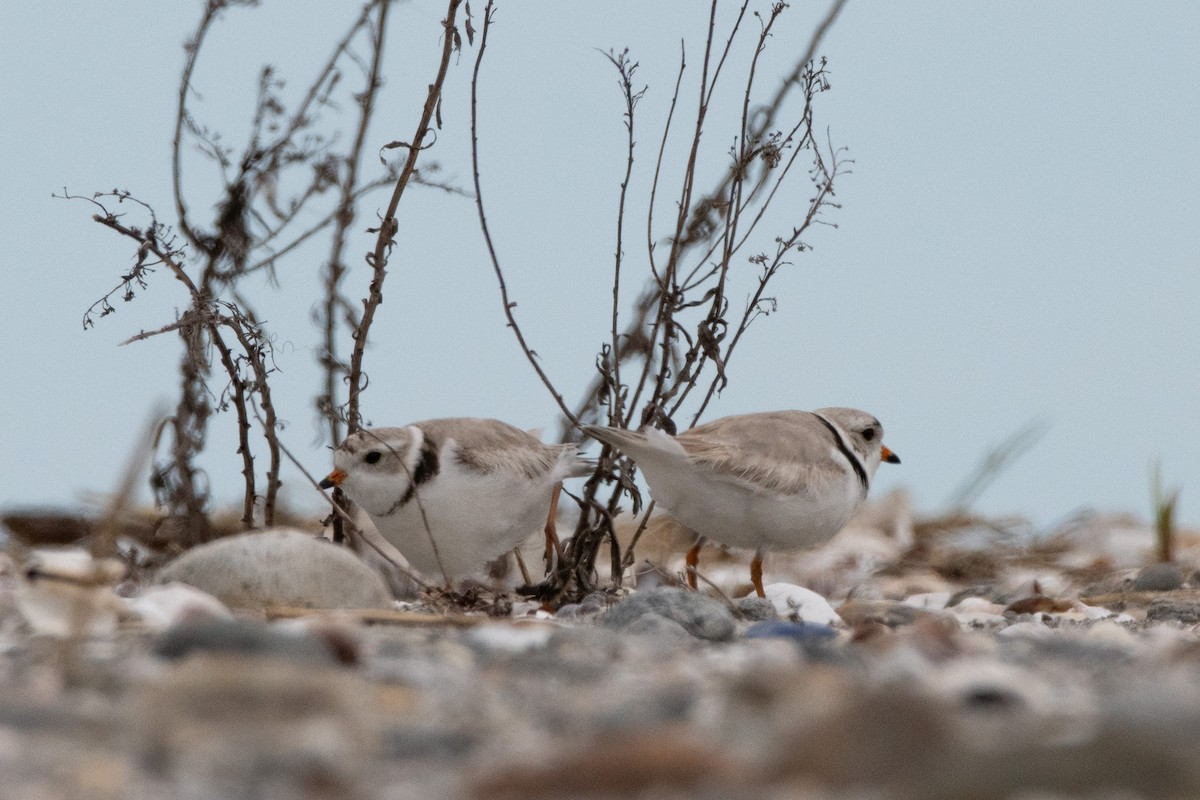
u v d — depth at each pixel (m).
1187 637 9.62
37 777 4.71
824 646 8.05
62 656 6.71
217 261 12.91
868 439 13.11
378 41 13.06
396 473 11.97
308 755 4.96
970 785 4.65
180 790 4.59
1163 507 17.80
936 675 6.77
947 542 19.28
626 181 12.03
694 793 4.60
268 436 12.25
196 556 10.13
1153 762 4.63
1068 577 16.72
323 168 13.00
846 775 4.79
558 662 7.15
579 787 4.61
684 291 12.19
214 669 5.30
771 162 12.20
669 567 17.31
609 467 12.32
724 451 11.95
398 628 9.37
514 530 12.48
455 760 5.16
